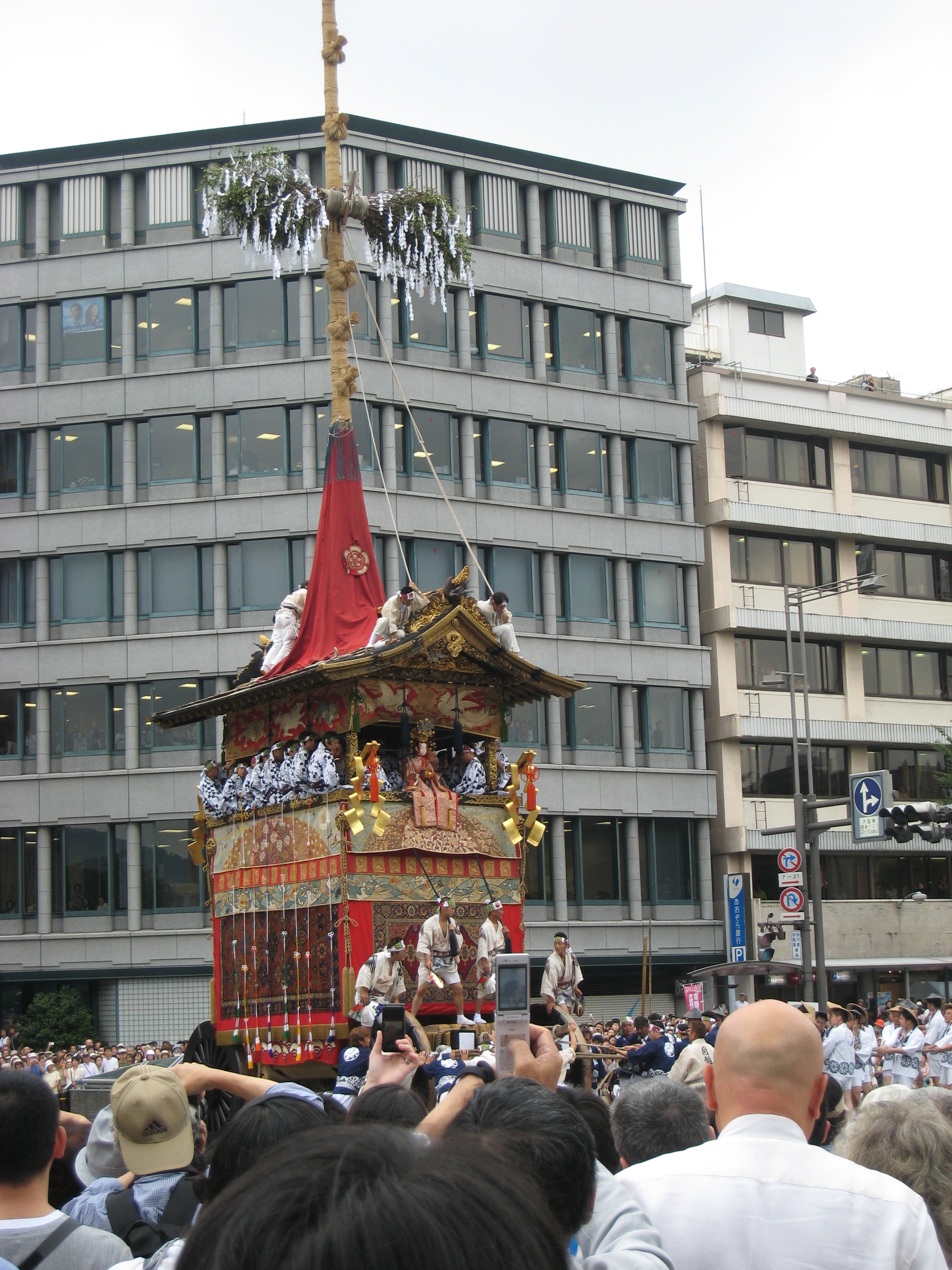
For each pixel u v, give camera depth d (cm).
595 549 5672
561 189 5850
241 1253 229
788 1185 526
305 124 5403
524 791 2000
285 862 1900
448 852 1853
